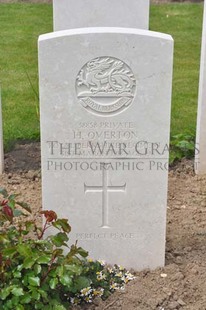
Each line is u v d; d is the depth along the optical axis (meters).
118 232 4.61
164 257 4.71
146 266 4.69
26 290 4.08
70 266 4.07
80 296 4.37
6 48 10.18
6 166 6.34
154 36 4.14
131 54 4.18
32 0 12.84
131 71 4.22
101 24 6.57
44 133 4.35
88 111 4.30
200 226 5.31
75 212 4.55
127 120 4.33
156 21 11.73
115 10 6.52
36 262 4.04
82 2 6.46
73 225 4.59
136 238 4.62
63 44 4.14
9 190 5.84
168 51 4.17
